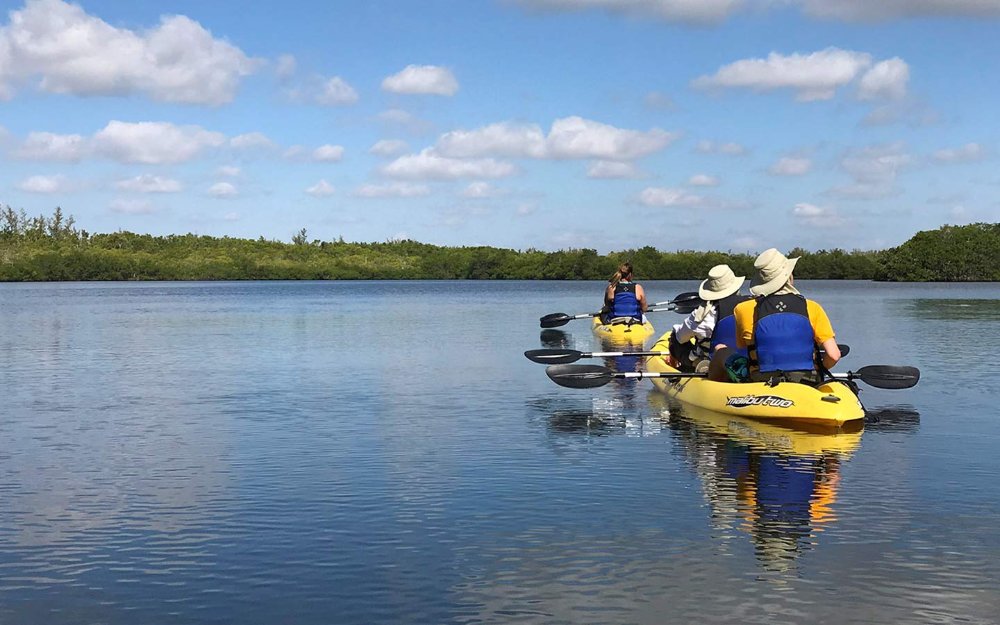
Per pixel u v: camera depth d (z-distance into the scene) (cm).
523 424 1127
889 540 635
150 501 760
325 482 823
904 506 725
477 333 2697
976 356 1867
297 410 1245
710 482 812
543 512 716
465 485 808
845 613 509
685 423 1129
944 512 705
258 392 1425
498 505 739
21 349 2205
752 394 1155
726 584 553
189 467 889
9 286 10612
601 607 520
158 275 15150
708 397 1241
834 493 769
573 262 14350
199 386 1499
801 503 736
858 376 1247
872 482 807
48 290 8562
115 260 14988
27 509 736
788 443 991
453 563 596
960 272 12006
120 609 523
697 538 644
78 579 573
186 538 656
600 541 639
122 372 1705
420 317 3581
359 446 991
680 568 582
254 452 962
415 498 763
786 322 1151
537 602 528
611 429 1087
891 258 12300
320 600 535
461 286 10012
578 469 870
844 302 4919
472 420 1158
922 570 575
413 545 636
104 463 911
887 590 543
